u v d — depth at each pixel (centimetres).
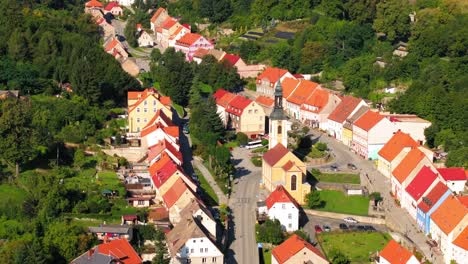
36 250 19288
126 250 19662
